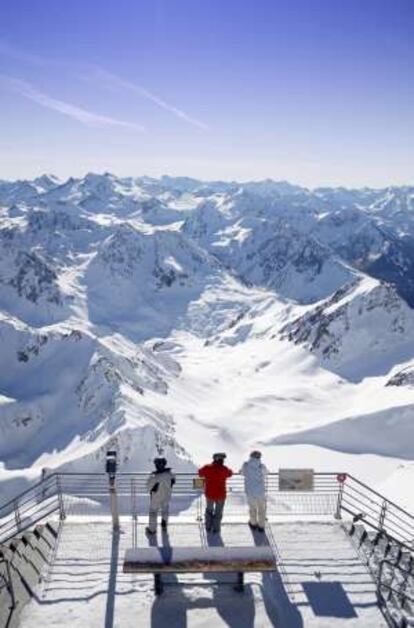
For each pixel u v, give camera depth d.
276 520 16.47
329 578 13.63
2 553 13.50
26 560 13.95
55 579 13.43
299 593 13.09
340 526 16.12
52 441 108.69
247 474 15.63
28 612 12.30
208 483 15.46
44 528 15.79
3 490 71.12
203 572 12.40
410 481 55.53
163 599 12.77
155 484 15.21
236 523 16.16
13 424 115.44
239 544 15.10
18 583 13.04
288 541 15.26
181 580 13.34
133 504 16.62
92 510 31.19
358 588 13.30
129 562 12.44
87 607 12.49
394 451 91.19
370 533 15.96
